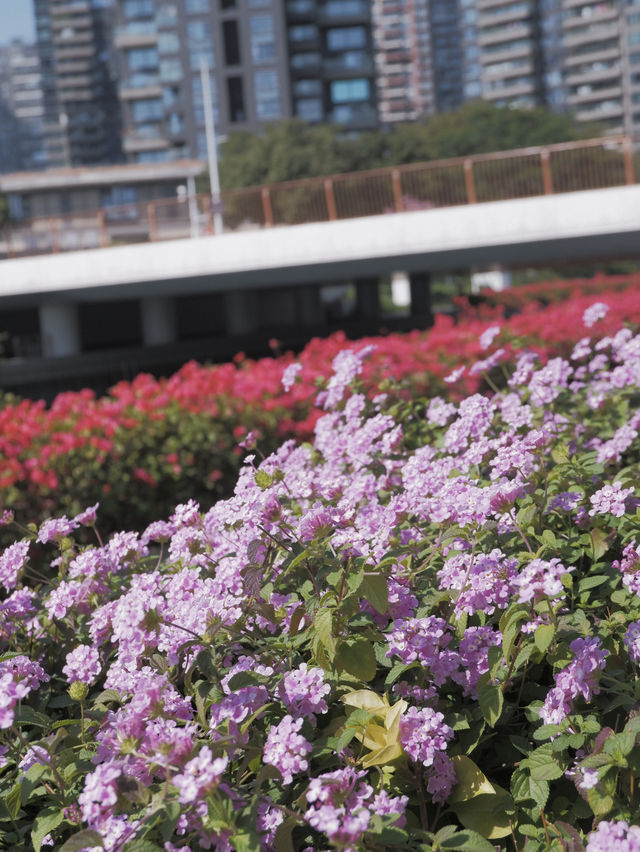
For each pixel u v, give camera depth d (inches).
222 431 242.5
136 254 781.3
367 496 103.0
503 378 242.5
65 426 242.4
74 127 4896.7
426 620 76.4
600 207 655.1
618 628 81.4
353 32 2849.4
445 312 1305.4
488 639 77.7
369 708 76.3
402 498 92.6
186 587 83.5
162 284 849.5
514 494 83.2
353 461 122.0
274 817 65.6
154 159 3097.9
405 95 6215.6
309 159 2265.0
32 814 81.0
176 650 76.8
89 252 792.3
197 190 2402.8
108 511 235.8
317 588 79.4
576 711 73.4
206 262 763.4
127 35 3068.4
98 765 70.9
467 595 78.0
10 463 225.1
